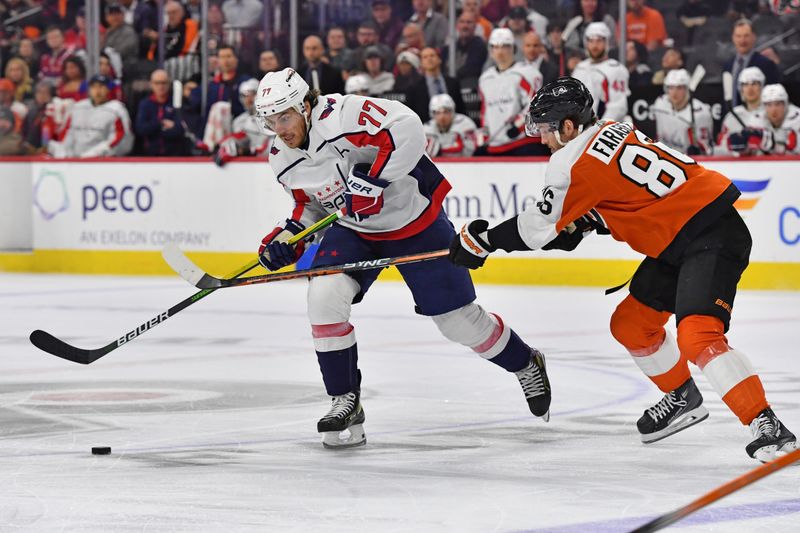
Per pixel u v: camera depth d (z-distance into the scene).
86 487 5.16
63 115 17.17
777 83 14.29
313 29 16.06
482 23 15.37
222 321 11.43
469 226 5.73
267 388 7.84
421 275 6.18
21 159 17.38
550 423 6.66
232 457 5.79
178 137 16.52
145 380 8.18
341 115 5.92
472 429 6.50
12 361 9.09
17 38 17.52
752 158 13.70
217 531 4.45
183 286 14.88
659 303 5.86
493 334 6.32
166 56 16.56
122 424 6.65
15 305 12.91
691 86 14.82
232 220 15.91
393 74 15.70
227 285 6.19
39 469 5.52
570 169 5.47
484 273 14.92
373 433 6.41
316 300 5.98
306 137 5.99
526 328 10.73
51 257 16.86
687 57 14.77
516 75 14.62
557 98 5.52
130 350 9.62
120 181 16.45
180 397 7.51
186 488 5.14
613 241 14.23
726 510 4.71
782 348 9.38
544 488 5.14
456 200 14.91
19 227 17.50
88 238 16.66
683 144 14.28
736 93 14.46
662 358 5.95
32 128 17.55
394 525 4.53
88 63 16.91
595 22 14.43
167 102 16.53
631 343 5.95
